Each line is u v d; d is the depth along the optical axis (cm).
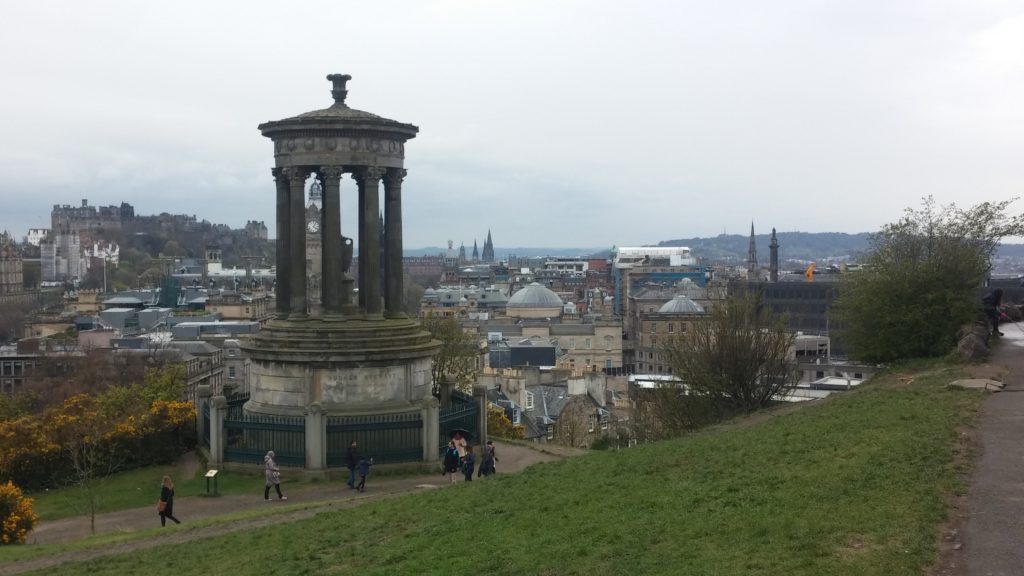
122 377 11988
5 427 4225
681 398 6838
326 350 4244
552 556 2069
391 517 2802
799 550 1830
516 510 2608
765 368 6581
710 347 6650
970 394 3331
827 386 9588
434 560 2219
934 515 1942
